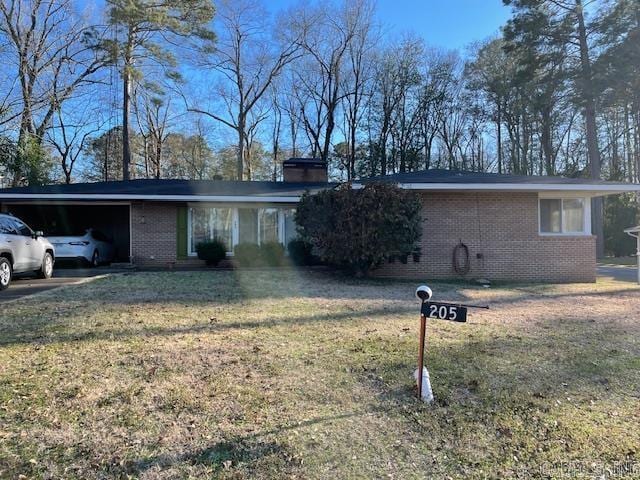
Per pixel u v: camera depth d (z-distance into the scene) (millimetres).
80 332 5809
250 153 36812
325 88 33938
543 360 5066
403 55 33969
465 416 3709
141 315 6852
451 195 13734
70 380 4227
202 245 14391
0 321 6320
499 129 36719
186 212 14766
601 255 24969
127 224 18828
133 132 34531
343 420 3604
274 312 7398
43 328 5965
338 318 7059
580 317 7445
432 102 34875
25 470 2875
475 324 6793
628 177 34344
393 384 4309
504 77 32688
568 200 14312
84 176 34000
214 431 3383
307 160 18438
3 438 3219
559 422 3627
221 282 10695
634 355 5305
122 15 22344
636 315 7648
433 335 6051
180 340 5578
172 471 2902
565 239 13836
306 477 2869
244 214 15195
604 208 27734
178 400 3865
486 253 13727
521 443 3320
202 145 38844
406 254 11836
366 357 5055
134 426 3434
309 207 12312
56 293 8648
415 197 11711
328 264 13906
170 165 38781
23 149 21266
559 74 24203
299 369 4652
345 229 11711
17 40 22188
